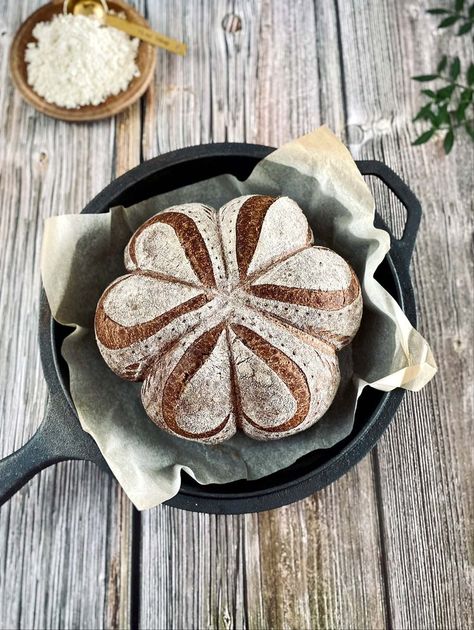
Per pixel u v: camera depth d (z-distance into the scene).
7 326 0.52
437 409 0.50
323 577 0.48
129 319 0.39
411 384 0.40
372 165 0.44
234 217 0.41
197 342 0.39
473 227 0.52
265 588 0.48
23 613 0.48
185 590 0.48
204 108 0.55
